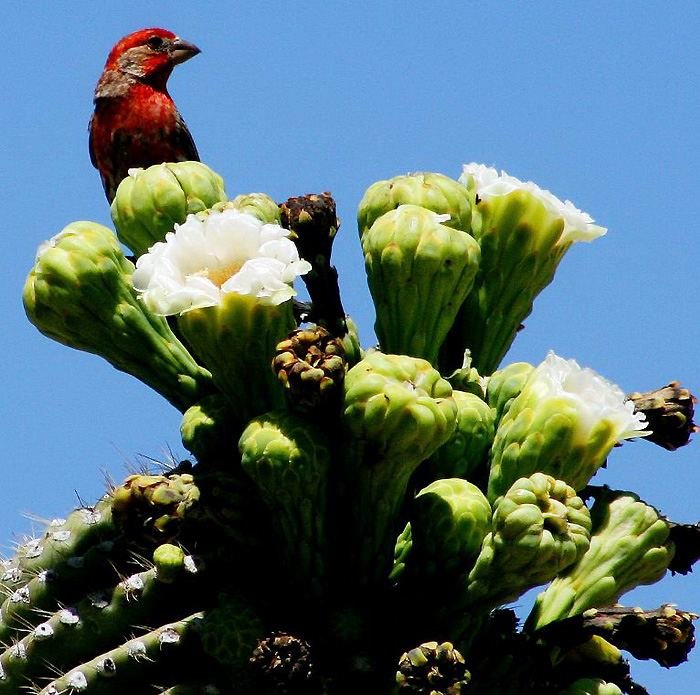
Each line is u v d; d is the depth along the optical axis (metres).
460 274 7.16
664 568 7.18
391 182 7.55
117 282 7.33
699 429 7.59
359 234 7.70
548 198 7.64
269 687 6.18
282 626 6.51
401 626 6.61
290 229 7.27
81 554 6.83
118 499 6.60
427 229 7.10
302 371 6.29
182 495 6.58
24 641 6.70
